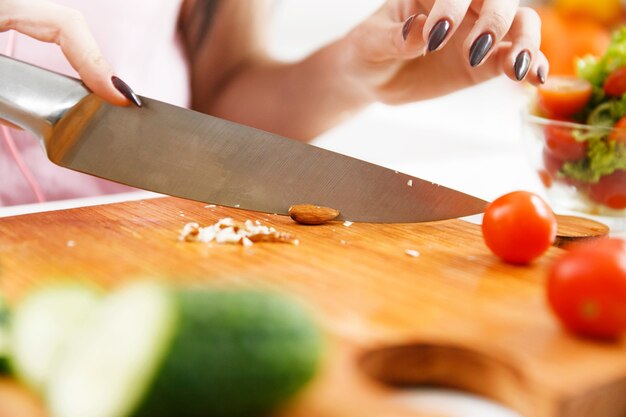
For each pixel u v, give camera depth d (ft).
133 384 1.29
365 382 1.59
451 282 2.41
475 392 1.86
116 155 3.01
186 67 5.31
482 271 2.54
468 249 2.82
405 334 1.94
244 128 3.17
